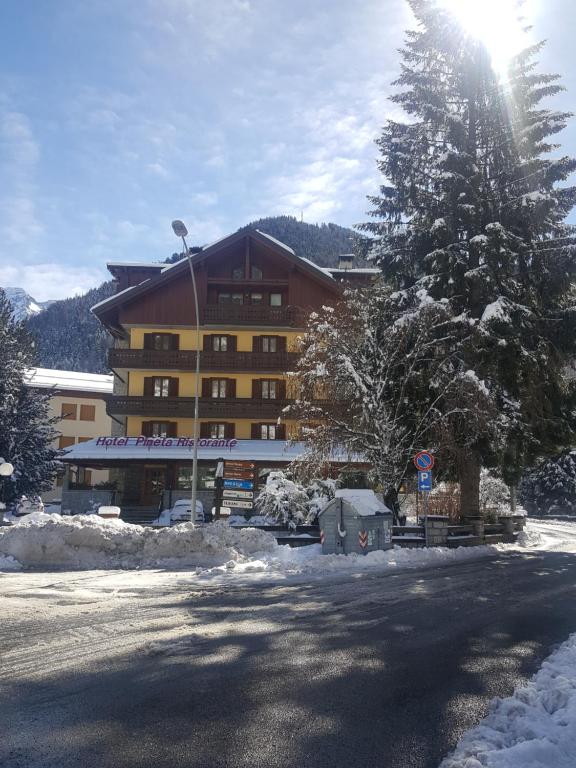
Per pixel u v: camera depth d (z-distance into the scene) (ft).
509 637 25.53
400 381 74.84
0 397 119.44
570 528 134.72
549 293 78.02
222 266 134.82
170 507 116.67
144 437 123.34
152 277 134.31
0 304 132.77
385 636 25.32
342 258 153.17
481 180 77.77
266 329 131.95
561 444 79.30
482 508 91.09
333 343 74.74
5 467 78.43
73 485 123.65
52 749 13.84
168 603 31.99
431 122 80.89
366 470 82.33
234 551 52.01
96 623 26.84
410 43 82.53
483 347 71.87
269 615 29.14
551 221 78.54
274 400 127.85
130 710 16.34
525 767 12.12
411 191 78.48
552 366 75.66
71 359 536.01
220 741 14.38
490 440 70.49
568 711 15.44
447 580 42.27
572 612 31.35
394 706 16.92
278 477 77.46
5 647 22.70
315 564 49.44
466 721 15.81
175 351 130.31
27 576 41.93
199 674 19.54
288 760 13.39
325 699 17.42
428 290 76.18
